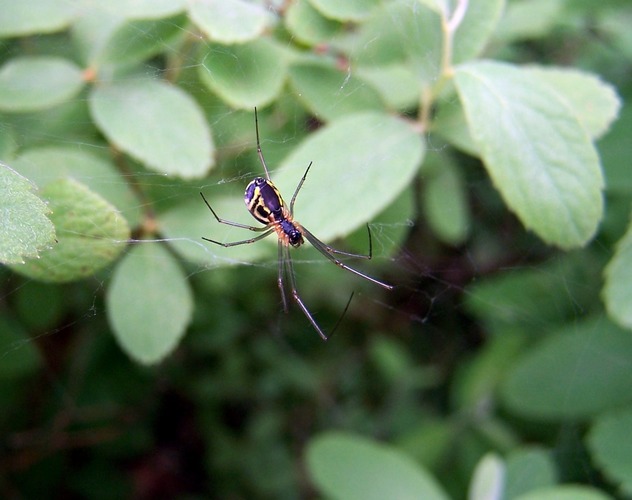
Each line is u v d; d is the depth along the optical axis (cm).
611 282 9
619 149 11
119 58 9
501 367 14
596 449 11
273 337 16
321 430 16
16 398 14
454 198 13
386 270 15
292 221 9
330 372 17
